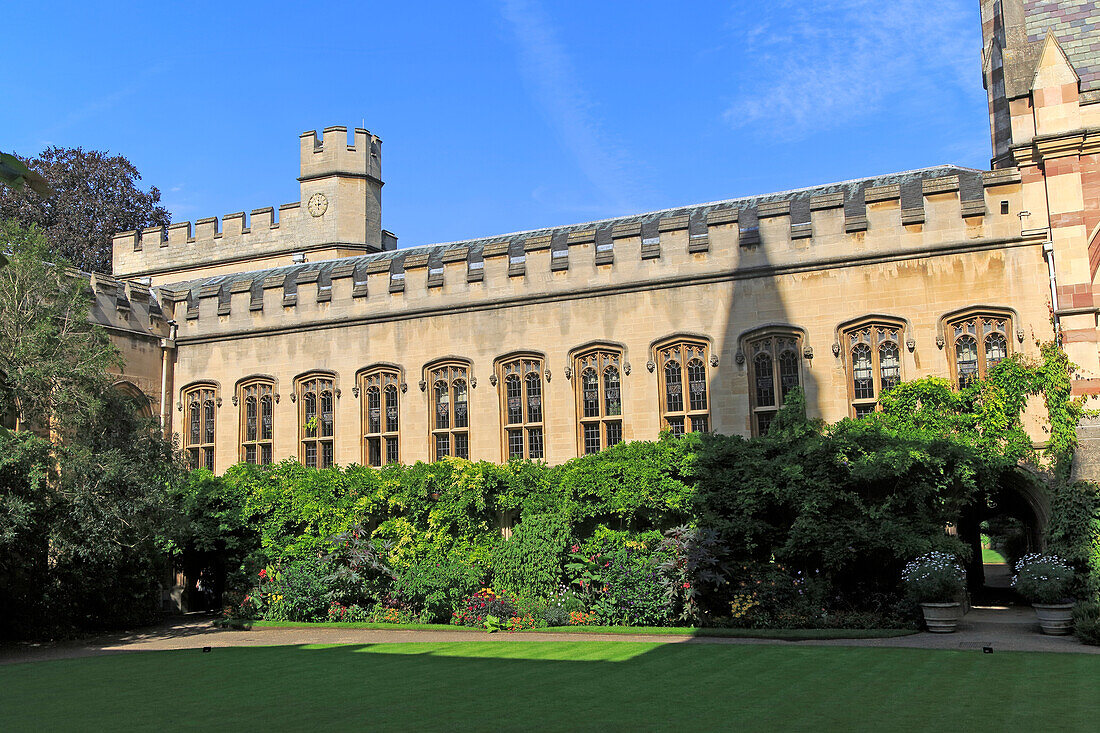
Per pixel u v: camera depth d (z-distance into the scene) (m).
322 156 38.22
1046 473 19.78
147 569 24.78
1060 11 22.44
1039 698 11.23
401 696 12.41
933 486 19.92
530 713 10.98
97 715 11.64
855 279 22.39
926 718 10.20
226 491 25.44
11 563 21.03
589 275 25.02
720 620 19.50
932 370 21.44
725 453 21.06
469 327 26.30
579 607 21.09
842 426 20.72
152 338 29.50
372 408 27.45
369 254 35.19
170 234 40.72
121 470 20.53
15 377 19.42
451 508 23.50
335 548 23.64
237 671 15.43
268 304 28.98
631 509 21.80
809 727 9.88
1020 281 20.86
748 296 23.38
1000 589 27.91
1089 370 19.70
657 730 9.91
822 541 19.41
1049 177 20.55
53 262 22.02
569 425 24.83
